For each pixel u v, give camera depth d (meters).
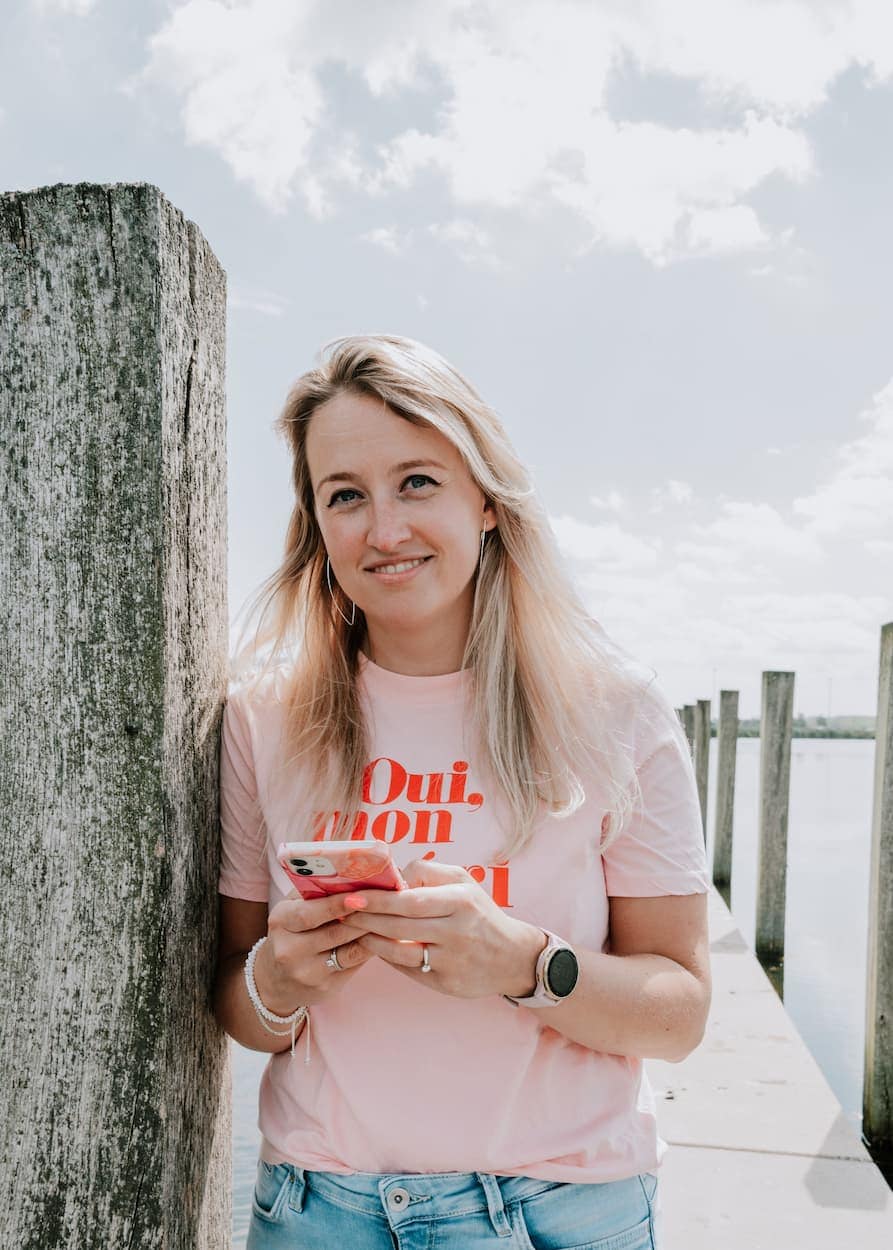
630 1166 1.54
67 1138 1.46
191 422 1.58
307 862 1.37
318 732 1.69
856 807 27.55
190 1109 1.58
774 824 9.25
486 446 1.65
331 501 1.65
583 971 1.49
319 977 1.47
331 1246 1.51
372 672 1.73
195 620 1.61
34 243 1.47
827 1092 4.26
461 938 1.39
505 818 1.60
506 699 1.63
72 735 1.48
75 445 1.48
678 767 1.66
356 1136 1.52
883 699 5.41
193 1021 1.59
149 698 1.48
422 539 1.61
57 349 1.48
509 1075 1.51
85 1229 1.46
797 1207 3.29
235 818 1.74
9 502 1.49
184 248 1.56
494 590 1.69
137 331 1.46
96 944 1.47
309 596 1.83
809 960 9.72
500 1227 1.47
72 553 1.48
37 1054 1.47
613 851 1.64
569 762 1.59
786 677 9.32
